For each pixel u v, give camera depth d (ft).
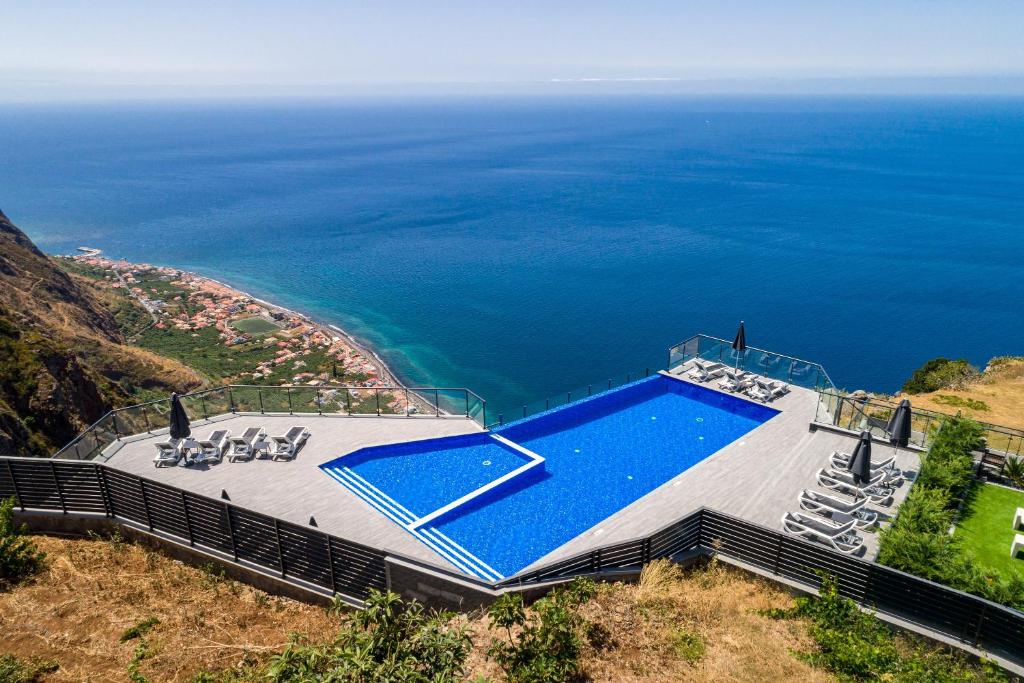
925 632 39.47
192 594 44.78
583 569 46.03
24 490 52.90
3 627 38.99
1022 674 36.22
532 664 33.45
